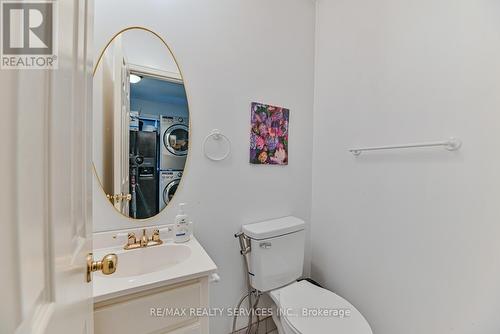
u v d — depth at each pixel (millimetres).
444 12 1009
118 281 775
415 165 1121
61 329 345
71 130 402
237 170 1375
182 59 1192
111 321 725
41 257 278
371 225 1321
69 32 385
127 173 1098
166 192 1182
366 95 1341
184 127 1215
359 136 1383
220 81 1298
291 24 1556
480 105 911
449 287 1010
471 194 939
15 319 215
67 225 380
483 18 897
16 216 218
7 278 205
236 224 1382
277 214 1543
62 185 352
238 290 1402
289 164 1588
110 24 1035
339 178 1510
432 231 1062
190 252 1026
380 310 1280
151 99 1138
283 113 1541
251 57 1395
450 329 1007
